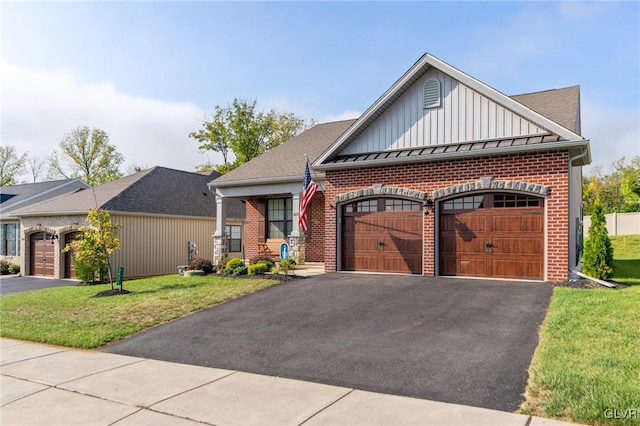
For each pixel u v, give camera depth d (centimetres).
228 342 870
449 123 1386
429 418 503
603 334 717
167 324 1032
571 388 534
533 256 1227
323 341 828
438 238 1360
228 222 2750
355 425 495
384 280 1322
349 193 1507
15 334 998
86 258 1501
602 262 1266
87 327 1028
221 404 574
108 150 5125
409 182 1402
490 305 970
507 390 568
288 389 621
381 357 723
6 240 2844
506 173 1252
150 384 664
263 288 1319
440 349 735
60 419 546
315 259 1919
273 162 1984
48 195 3297
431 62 1384
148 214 2233
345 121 2289
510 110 1293
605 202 4128
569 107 1474
